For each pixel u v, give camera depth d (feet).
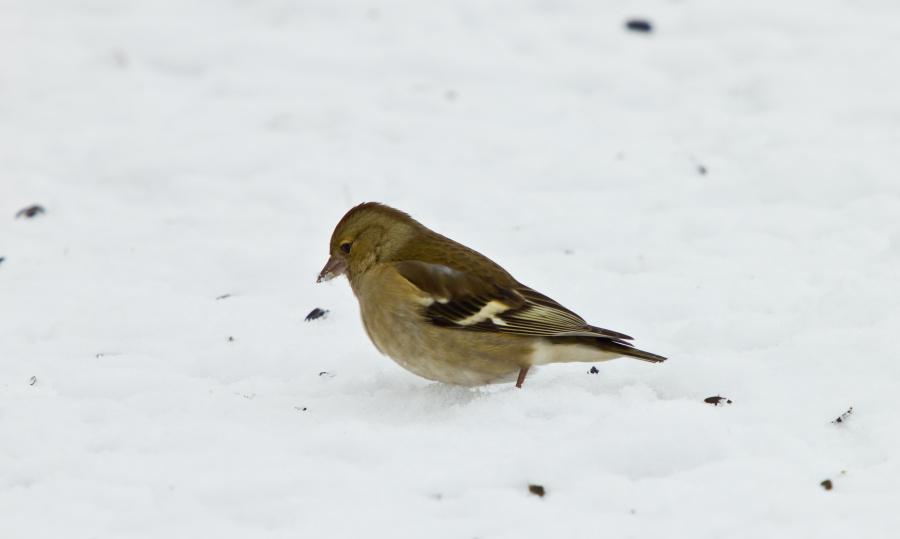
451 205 49.47
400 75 69.56
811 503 20.07
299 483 21.65
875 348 27.94
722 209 45.70
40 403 27.09
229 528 20.01
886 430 23.45
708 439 22.45
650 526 19.71
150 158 54.85
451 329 27.89
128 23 78.07
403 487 21.67
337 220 48.34
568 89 67.21
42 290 39.52
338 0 81.15
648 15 78.74
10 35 76.13
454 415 26.00
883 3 77.10
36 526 20.17
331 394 29.68
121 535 19.84
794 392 26.30
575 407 25.94
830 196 46.01
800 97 61.05
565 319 28.22
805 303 34.12
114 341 34.55
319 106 63.57
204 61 72.13
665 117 60.90
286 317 36.73
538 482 21.61
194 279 41.19
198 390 29.14
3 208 49.55
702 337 31.48
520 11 80.38
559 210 47.96
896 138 53.01
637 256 40.86
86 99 65.67
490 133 58.90
